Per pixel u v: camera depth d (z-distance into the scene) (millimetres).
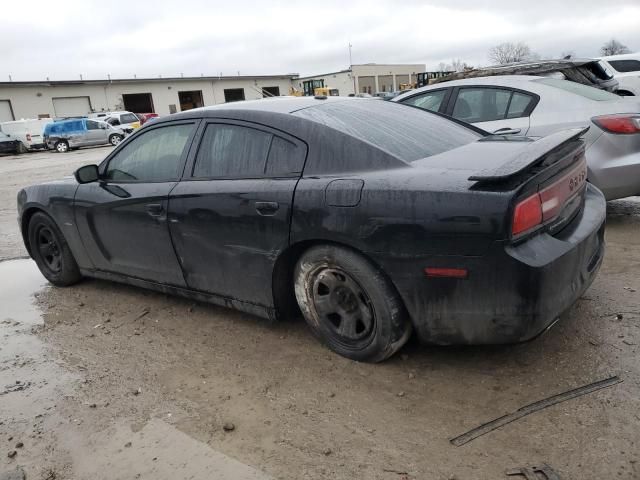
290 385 3059
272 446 2570
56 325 4227
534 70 6926
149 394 3109
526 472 2244
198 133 3723
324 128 3184
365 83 72250
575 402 2656
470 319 2713
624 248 4773
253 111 3492
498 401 2734
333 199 2943
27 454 2682
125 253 4242
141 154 4082
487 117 5848
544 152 2643
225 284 3623
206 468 2467
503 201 2514
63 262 4918
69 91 47812
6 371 3535
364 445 2518
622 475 2188
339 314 3209
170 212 3729
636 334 3217
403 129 3461
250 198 3279
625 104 5180
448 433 2541
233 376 3219
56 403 3104
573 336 3266
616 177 5020
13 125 31594
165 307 4355
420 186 2725
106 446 2688
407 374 3047
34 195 4844
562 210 2887
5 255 6598
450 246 2631
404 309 2959
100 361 3561
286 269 3361
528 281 2541
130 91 51531
